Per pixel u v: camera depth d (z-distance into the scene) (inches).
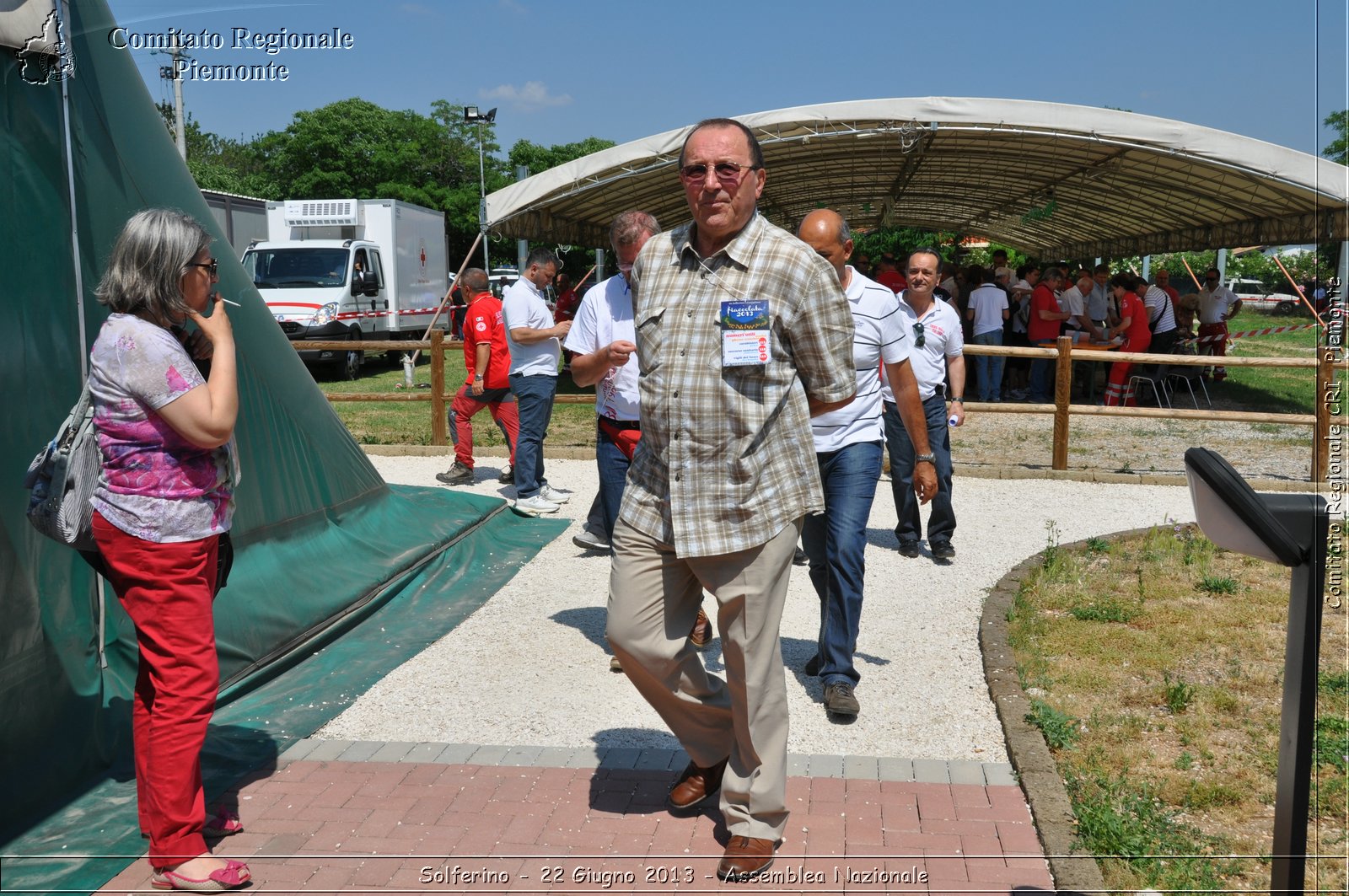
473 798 142.0
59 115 161.0
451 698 179.5
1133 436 490.3
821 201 995.9
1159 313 600.4
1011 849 128.8
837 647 170.4
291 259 759.1
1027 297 665.6
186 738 120.7
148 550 118.3
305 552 220.2
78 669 152.3
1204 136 474.0
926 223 1226.6
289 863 125.4
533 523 299.1
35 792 138.6
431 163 2103.8
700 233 119.6
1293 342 878.4
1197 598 226.7
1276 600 224.7
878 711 172.6
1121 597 229.5
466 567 256.1
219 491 124.6
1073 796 140.7
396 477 365.7
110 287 118.3
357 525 245.9
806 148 612.7
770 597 120.3
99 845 130.7
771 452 118.8
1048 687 178.5
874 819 135.8
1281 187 505.0
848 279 175.2
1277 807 96.0
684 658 127.6
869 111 487.5
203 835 130.6
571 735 164.2
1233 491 89.9
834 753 157.6
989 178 778.8
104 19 178.9
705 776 137.7
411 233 882.8
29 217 153.3
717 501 117.3
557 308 707.4
